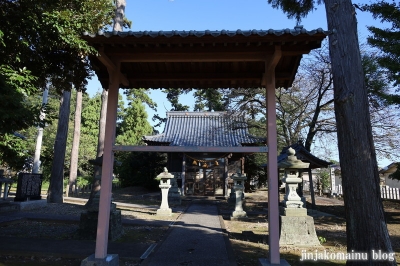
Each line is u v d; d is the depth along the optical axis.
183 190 21.72
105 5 5.87
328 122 14.47
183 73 5.31
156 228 8.88
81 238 6.84
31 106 5.00
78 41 4.54
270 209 4.17
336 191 23.81
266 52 4.25
